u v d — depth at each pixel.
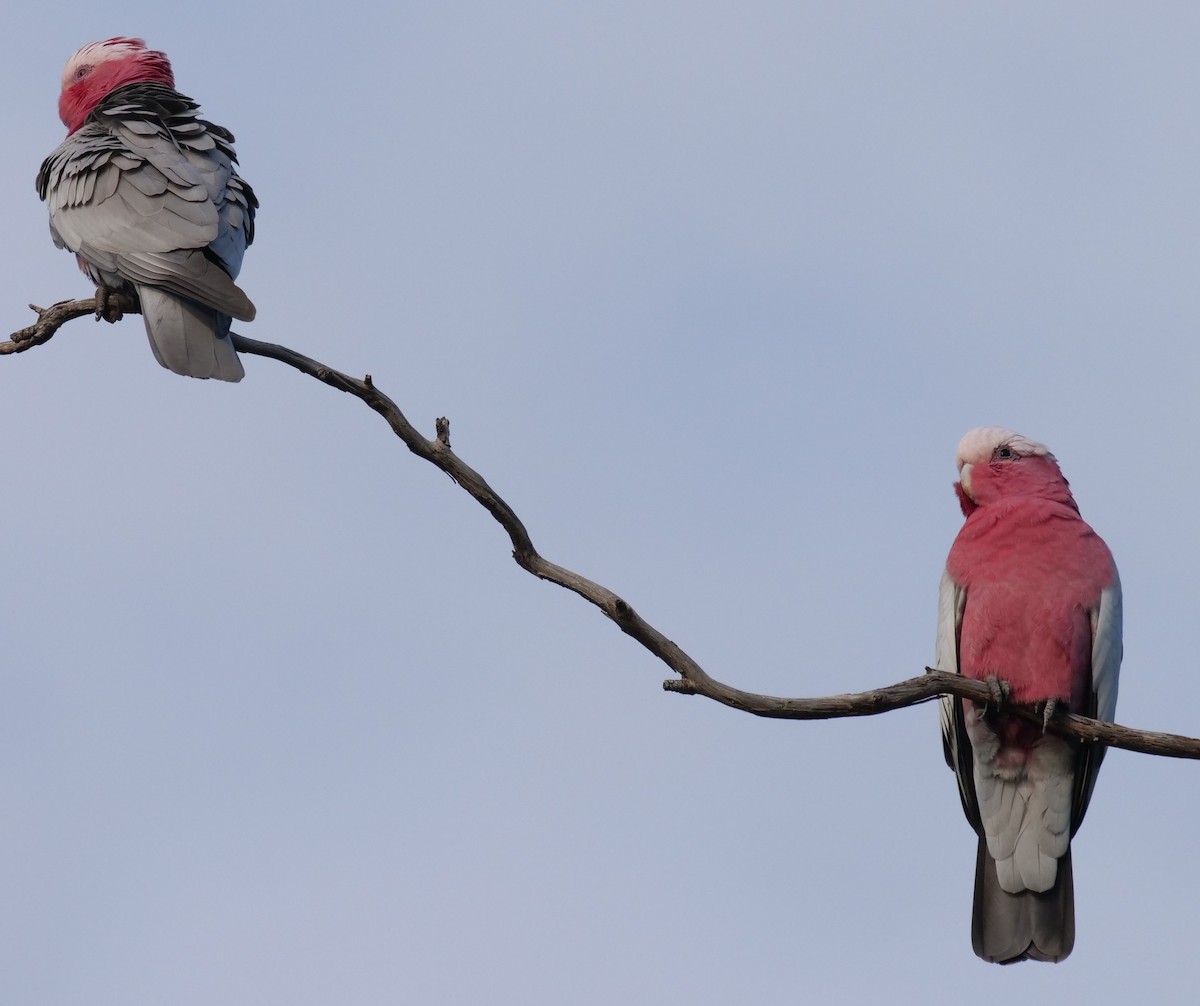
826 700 8.40
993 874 11.11
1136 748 9.05
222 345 11.27
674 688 8.26
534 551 8.51
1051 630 10.81
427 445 8.60
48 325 11.45
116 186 12.09
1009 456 11.88
